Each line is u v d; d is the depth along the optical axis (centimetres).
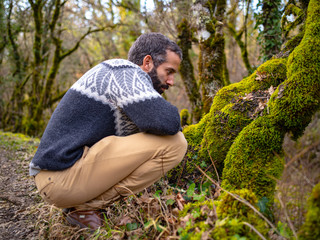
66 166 158
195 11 361
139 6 618
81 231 166
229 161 179
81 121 157
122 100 151
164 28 478
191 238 129
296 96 165
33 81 664
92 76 159
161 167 164
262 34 371
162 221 162
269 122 173
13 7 626
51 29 642
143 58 180
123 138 162
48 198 165
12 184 261
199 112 396
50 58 777
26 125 649
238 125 194
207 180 195
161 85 185
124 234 155
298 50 172
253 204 139
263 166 168
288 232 136
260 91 200
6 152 366
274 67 203
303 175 162
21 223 191
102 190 162
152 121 148
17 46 678
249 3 401
